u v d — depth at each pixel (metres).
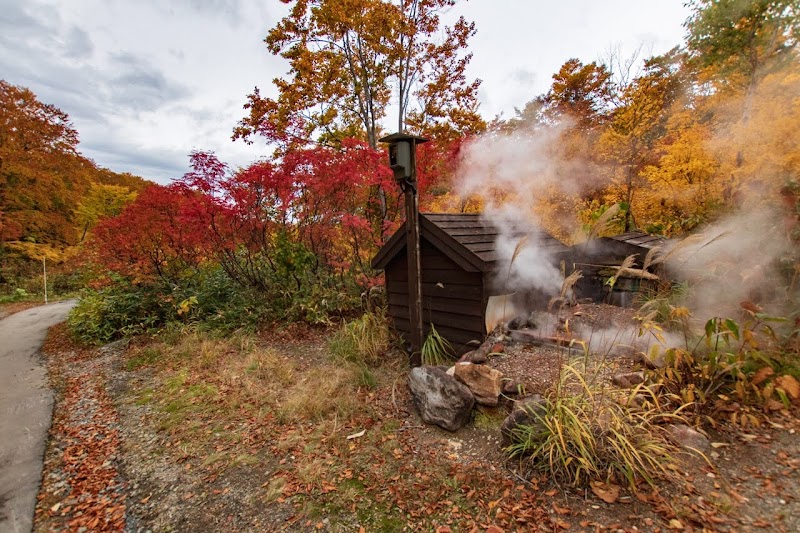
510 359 3.54
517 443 2.52
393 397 3.47
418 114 10.25
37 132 16.86
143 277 7.27
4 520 2.38
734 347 2.91
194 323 6.40
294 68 8.64
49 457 3.12
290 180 5.97
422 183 6.67
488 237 4.30
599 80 10.78
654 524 1.87
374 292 6.11
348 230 6.70
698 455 2.26
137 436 3.35
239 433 3.24
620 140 8.07
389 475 2.54
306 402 3.57
